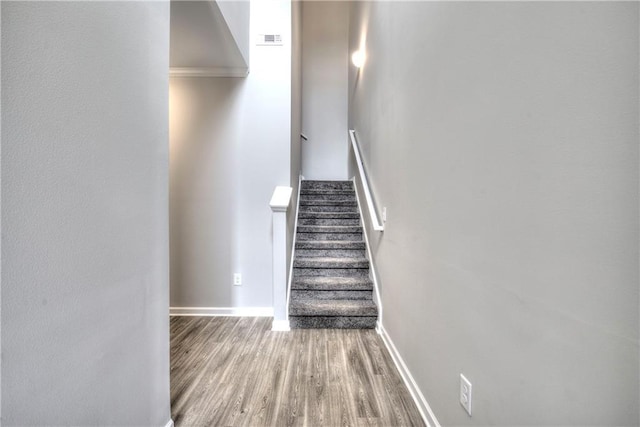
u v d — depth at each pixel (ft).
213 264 10.69
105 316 3.44
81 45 3.06
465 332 4.00
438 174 4.86
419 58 5.74
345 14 17.92
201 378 6.70
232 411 5.65
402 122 6.88
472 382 3.83
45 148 2.67
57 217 2.80
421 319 5.61
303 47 17.98
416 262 5.88
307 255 11.77
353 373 6.88
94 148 3.26
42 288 2.65
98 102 3.31
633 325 1.93
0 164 2.33
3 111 2.35
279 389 6.30
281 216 9.42
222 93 10.61
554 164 2.52
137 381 4.09
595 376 2.18
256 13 10.62
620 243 2.00
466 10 3.95
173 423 5.15
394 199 7.55
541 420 2.66
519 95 2.94
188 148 10.64
